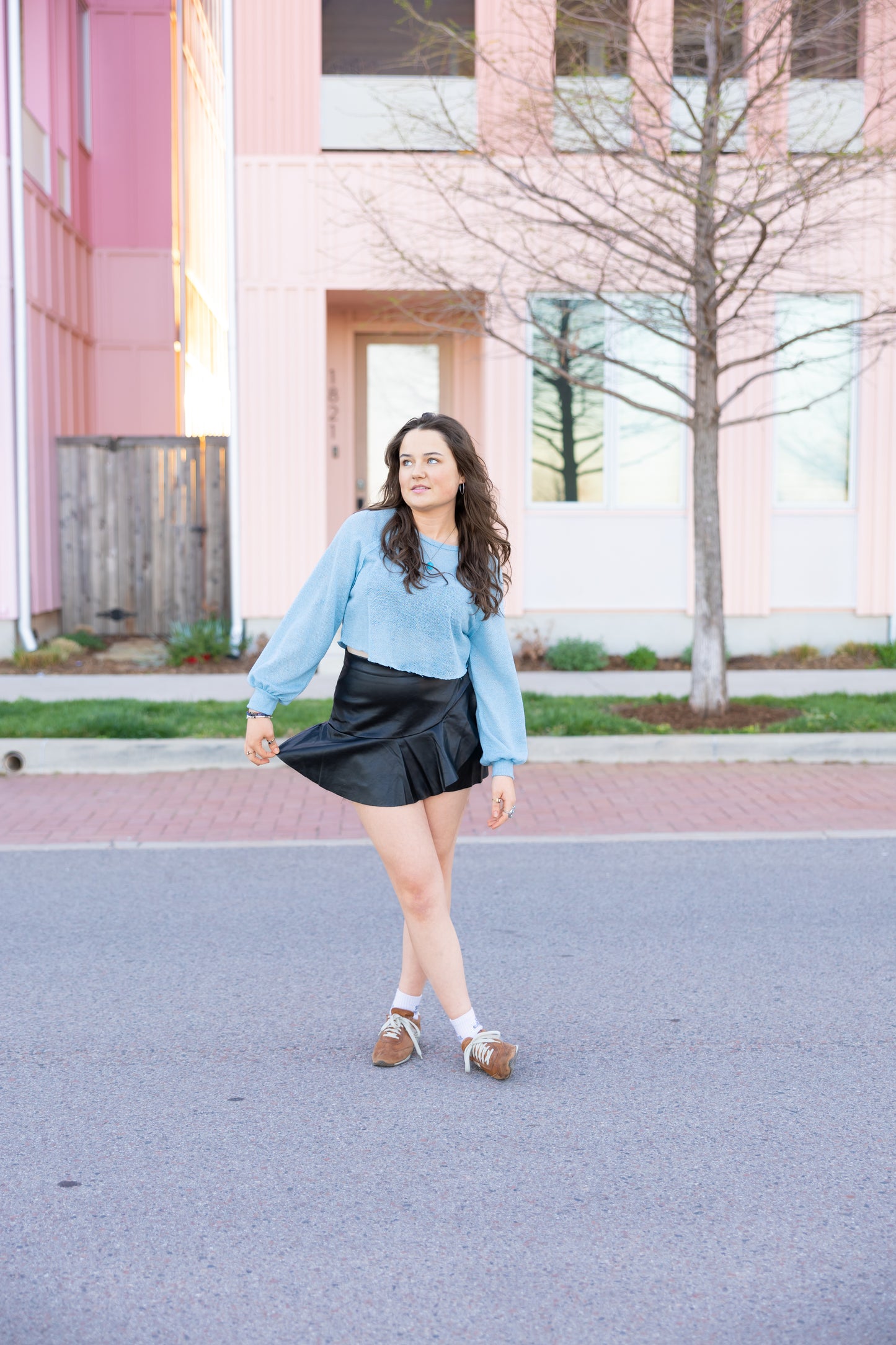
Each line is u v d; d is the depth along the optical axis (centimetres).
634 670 1291
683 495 1343
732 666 1300
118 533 1450
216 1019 445
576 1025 439
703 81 1069
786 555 1344
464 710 382
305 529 1324
